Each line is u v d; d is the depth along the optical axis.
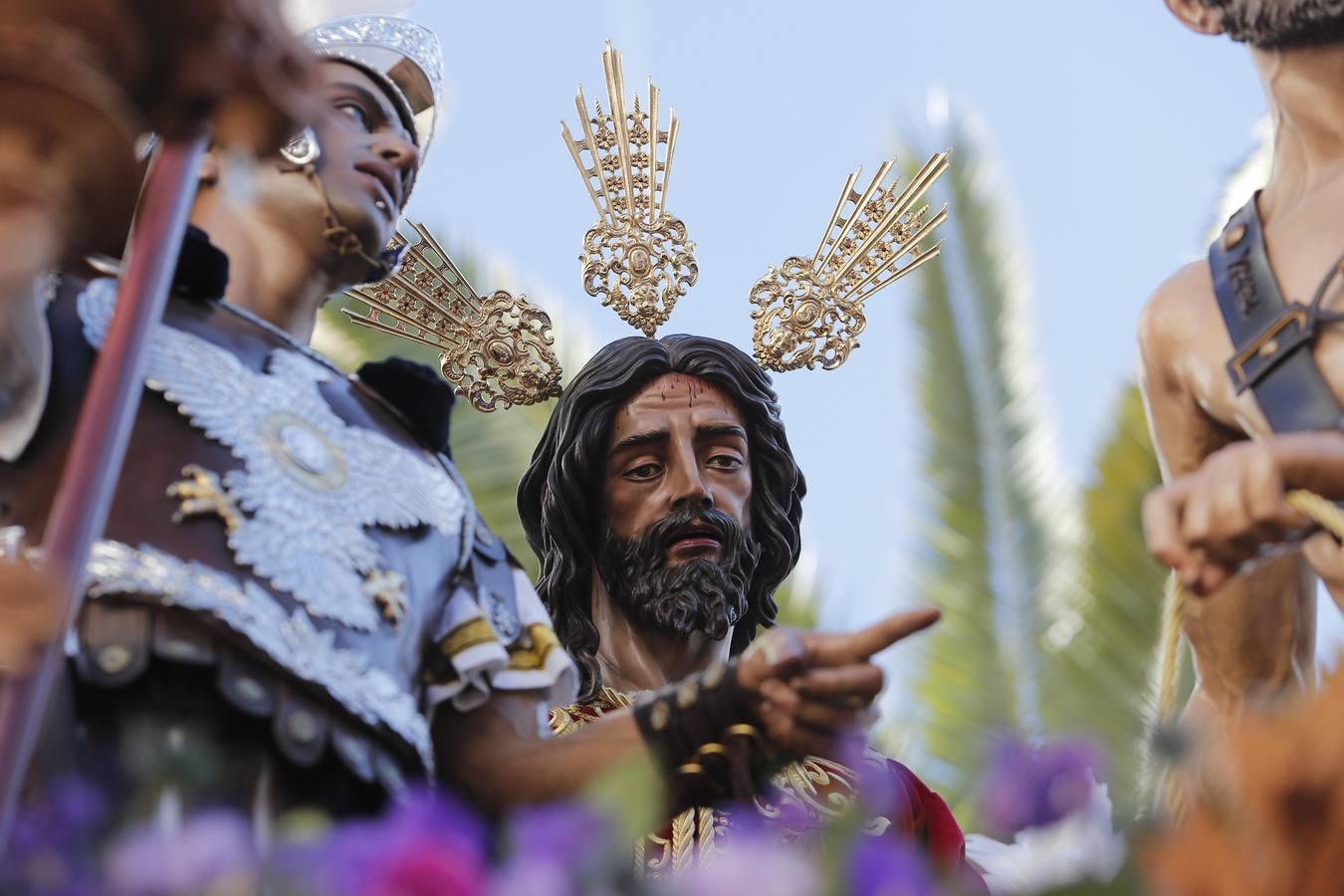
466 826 3.03
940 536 9.32
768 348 6.82
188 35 3.52
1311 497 3.91
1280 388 4.64
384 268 5.15
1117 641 8.48
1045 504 9.39
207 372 4.38
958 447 9.58
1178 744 3.00
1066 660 8.45
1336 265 4.66
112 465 3.48
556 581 6.05
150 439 4.21
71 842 3.20
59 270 4.33
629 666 6.00
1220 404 4.79
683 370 6.21
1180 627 4.00
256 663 4.01
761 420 6.22
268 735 3.98
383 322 7.20
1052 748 3.20
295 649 4.05
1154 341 4.94
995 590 9.05
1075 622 8.88
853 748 4.35
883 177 7.03
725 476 6.11
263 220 5.00
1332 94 4.87
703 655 6.03
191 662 3.93
